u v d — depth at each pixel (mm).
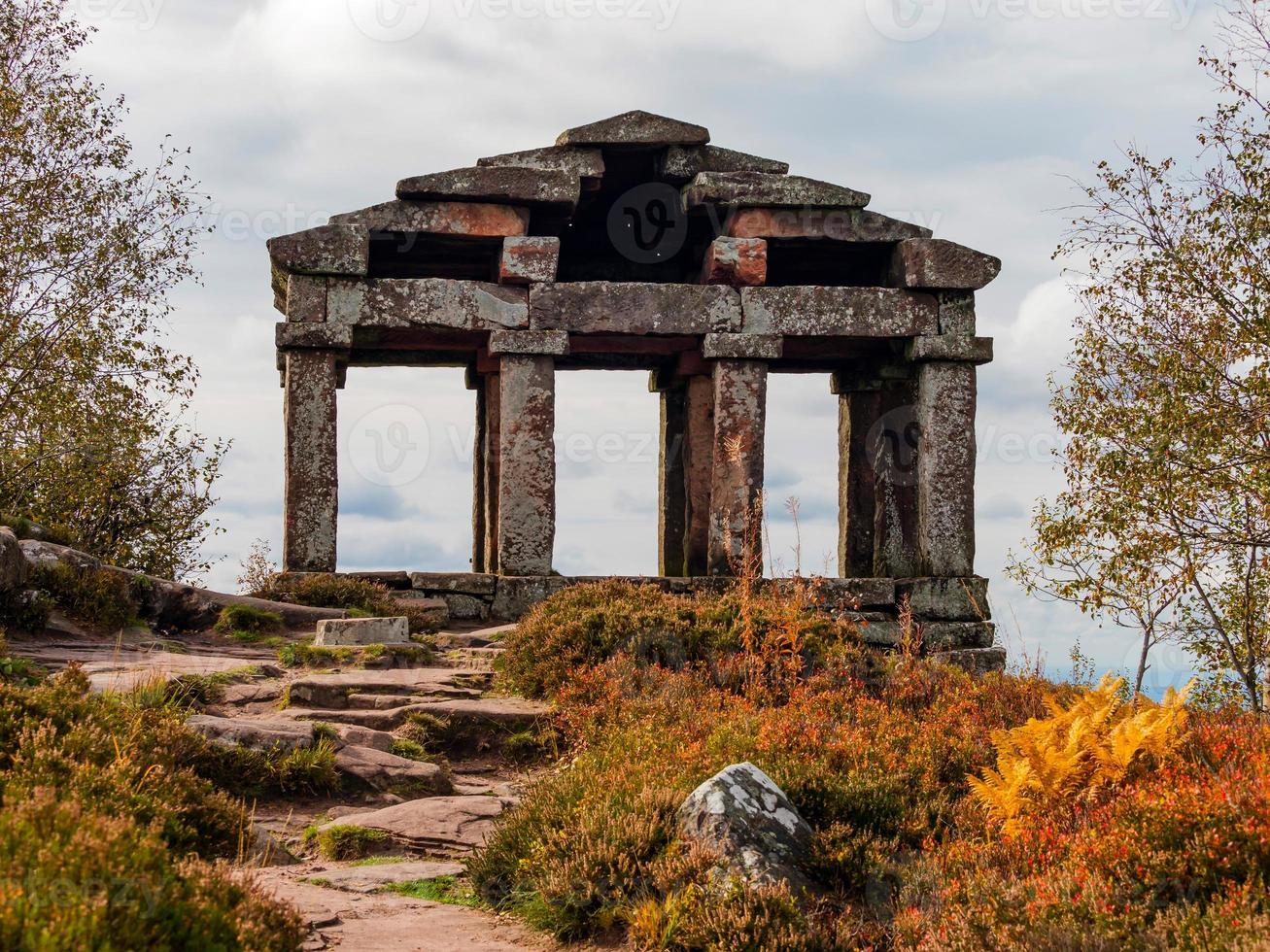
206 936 5922
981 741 11531
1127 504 19766
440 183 22016
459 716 14062
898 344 23844
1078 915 7109
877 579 22422
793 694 14133
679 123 23078
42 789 6891
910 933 7742
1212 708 15445
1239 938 6289
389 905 8875
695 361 24484
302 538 21641
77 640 16453
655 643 15805
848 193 23031
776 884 8359
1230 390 19453
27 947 5125
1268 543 19516
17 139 24406
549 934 8430
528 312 22375
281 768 11734
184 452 27016
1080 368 20516
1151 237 19781
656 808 9383
